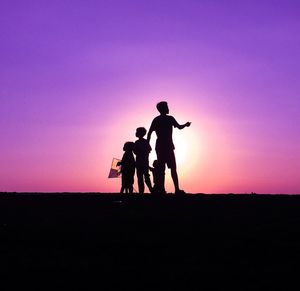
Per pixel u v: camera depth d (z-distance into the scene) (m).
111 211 10.55
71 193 13.52
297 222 9.01
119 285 5.84
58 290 5.70
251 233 8.21
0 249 7.54
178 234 8.24
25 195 13.30
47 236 8.35
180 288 5.71
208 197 11.84
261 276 6.04
